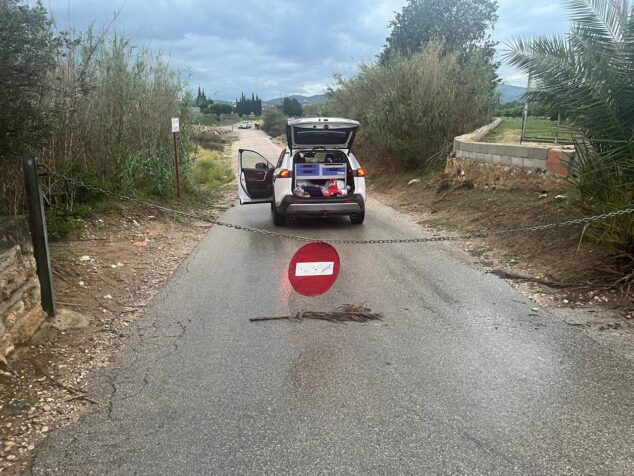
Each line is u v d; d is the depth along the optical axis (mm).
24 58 5098
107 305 5270
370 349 4156
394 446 2863
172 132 11703
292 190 9664
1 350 3645
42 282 4488
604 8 6039
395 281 6055
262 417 3182
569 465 2684
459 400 3334
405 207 12359
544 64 6203
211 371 3814
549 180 9039
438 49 16750
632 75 5785
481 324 4652
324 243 4809
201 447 2895
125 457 2818
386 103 16953
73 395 3482
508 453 2787
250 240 8641
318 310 5105
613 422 3059
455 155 12969
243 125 82750
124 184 9750
